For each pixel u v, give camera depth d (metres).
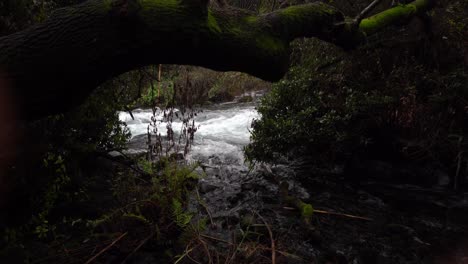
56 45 1.74
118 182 3.71
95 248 2.73
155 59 1.98
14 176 2.65
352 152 5.01
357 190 4.41
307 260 2.82
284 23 2.28
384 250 3.04
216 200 3.98
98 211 3.37
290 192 4.30
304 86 4.91
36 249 2.64
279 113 4.96
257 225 3.28
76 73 1.80
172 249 2.87
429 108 4.66
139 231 2.99
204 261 2.70
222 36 1.99
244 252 2.75
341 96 4.98
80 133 3.78
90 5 1.81
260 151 4.67
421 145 4.59
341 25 2.66
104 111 3.94
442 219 3.63
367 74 5.12
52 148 3.18
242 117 9.45
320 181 4.70
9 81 1.71
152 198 3.26
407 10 4.53
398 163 4.89
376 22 4.22
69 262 2.56
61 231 3.00
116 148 4.35
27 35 1.76
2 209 2.68
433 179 4.60
